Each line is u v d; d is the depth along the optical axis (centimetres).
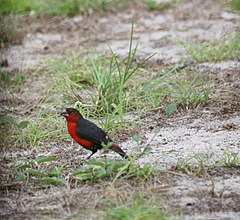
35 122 1193
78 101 1223
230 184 904
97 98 1251
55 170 957
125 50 1641
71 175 944
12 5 2031
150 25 1905
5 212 854
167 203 847
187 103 1234
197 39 1680
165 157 1008
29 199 890
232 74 1392
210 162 981
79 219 814
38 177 960
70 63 1505
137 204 827
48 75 1473
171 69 1442
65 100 1291
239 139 1076
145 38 1758
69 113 978
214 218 805
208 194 871
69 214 832
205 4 2112
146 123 1167
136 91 1276
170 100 1256
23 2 2089
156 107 1227
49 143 1108
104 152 1042
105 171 915
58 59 1551
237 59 1498
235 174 938
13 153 1073
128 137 1109
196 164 975
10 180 957
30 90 1391
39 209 857
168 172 945
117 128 1138
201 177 930
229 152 1015
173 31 1809
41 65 1531
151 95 1261
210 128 1132
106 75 1309
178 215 810
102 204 852
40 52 1695
